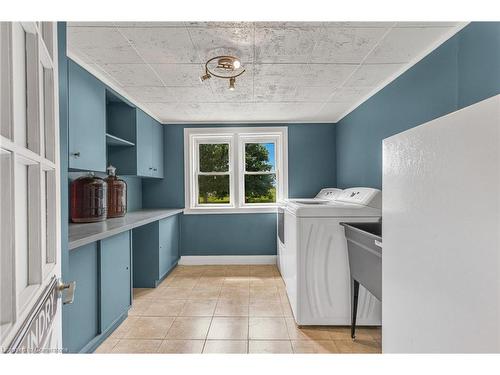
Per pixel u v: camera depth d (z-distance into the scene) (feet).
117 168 10.23
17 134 2.07
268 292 9.86
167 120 13.00
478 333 1.84
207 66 7.22
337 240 7.36
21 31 2.18
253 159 13.84
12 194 1.87
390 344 3.08
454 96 5.55
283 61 6.98
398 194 2.87
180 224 13.33
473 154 1.86
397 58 6.84
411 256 2.62
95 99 7.58
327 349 6.42
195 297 9.48
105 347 6.52
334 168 13.32
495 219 1.70
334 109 11.43
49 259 2.77
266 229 13.38
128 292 8.05
